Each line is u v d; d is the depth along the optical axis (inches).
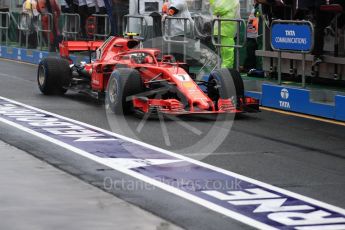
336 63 1862.7
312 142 1339.8
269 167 1130.0
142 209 879.1
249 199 942.4
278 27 1766.7
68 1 2824.8
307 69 1950.1
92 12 2706.7
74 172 1061.1
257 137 1374.3
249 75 2126.0
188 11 2320.4
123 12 2640.3
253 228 823.7
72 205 877.8
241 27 2214.6
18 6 3437.5
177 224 829.8
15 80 2229.3
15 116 1547.7
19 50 3004.4
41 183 978.1
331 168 1134.4
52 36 2837.1
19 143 1255.5
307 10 1887.3
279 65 1788.9
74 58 2407.7
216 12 2144.4
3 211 847.7
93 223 812.6
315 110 1651.1
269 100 1784.0
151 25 2459.4
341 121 1582.2
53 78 1854.1
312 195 970.7
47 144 1255.5
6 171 1039.6
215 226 827.4
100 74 1692.9
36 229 788.0
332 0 1786.4
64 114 1584.6
